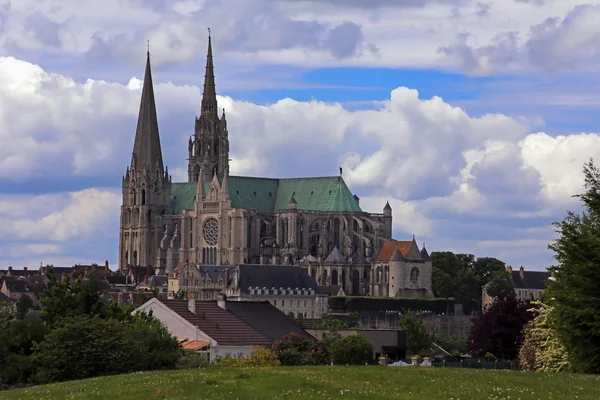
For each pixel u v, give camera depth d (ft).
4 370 510.99
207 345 631.97
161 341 545.85
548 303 504.02
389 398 356.38
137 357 513.04
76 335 504.02
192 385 386.73
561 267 483.92
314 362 608.19
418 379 396.37
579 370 467.52
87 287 586.04
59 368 498.28
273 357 568.00
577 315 461.78
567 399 359.05
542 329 521.24
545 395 365.61
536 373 422.00
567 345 472.44
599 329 458.91
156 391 379.96
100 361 499.10
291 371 417.28
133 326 550.77
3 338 525.75
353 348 621.31
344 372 413.59
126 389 387.14
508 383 390.01
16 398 393.70
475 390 372.17
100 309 581.53
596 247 472.85
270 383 386.32
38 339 548.31
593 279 471.62
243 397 362.12
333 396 360.48
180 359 542.98
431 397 359.25
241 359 563.07
